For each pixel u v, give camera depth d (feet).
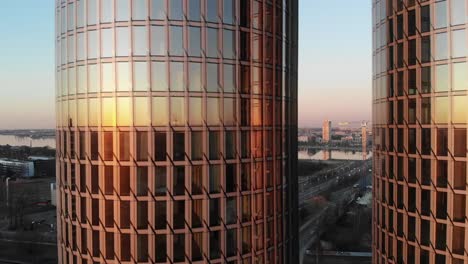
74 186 143.13
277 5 154.40
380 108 170.60
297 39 176.24
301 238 440.04
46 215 552.00
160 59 131.03
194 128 133.49
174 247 134.00
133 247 133.80
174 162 132.57
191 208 134.41
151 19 130.62
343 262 367.04
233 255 141.08
